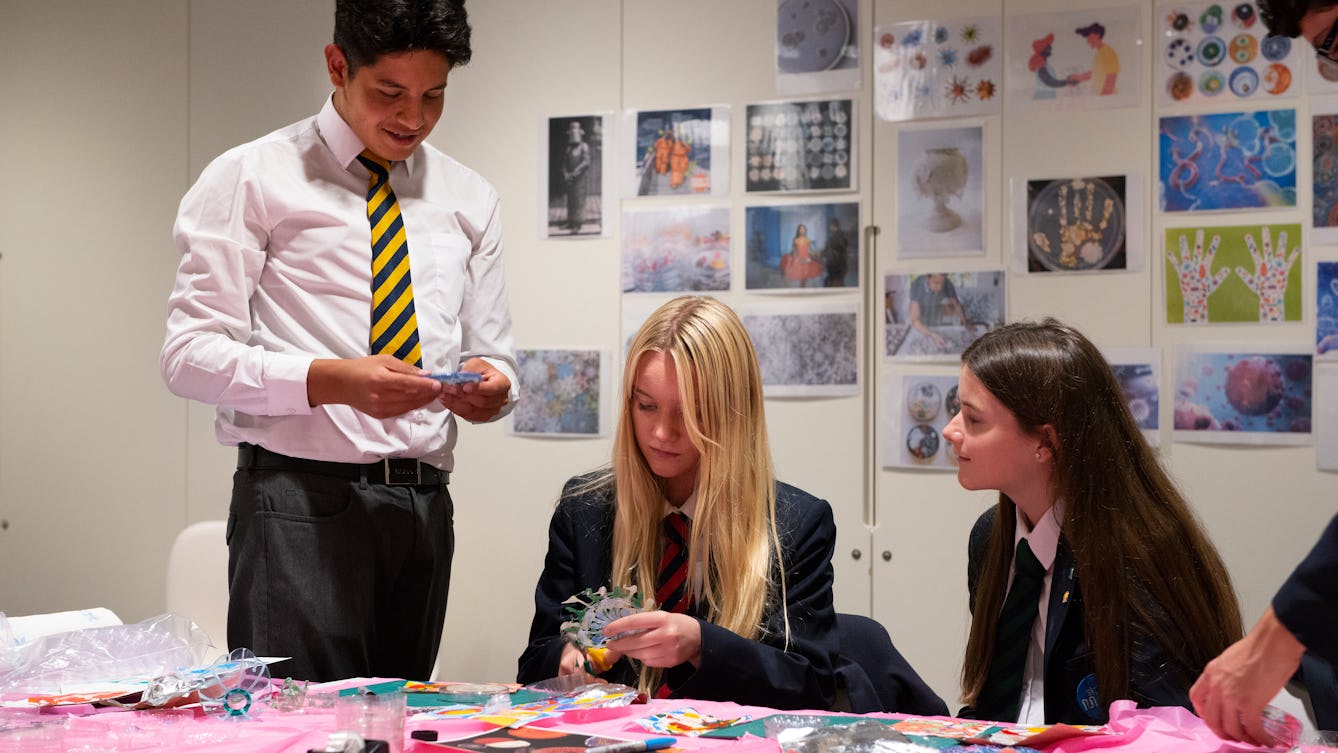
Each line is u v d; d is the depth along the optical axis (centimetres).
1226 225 287
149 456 357
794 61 316
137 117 361
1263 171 285
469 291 224
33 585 363
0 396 368
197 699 137
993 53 303
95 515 360
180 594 305
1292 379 281
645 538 182
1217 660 113
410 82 194
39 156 369
